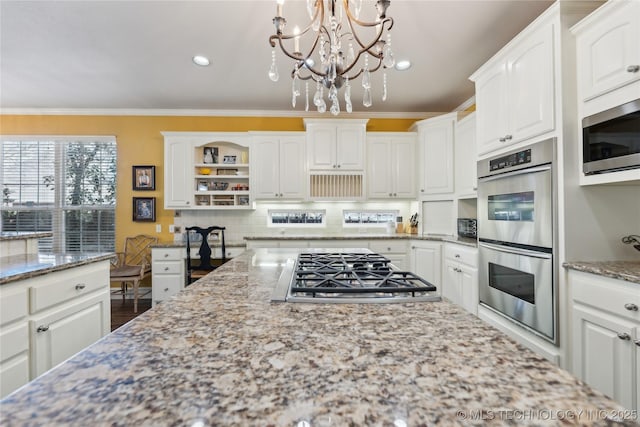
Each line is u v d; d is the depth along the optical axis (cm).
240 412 39
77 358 53
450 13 207
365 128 383
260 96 356
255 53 259
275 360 53
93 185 402
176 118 402
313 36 234
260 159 379
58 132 393
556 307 160
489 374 48
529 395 42
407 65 279
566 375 48
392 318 74
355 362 52
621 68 138
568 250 158
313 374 49
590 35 153
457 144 334
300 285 107
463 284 275
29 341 132
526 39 183
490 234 216
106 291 182
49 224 398
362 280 110
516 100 191
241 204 395
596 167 149
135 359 53
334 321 73
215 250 361
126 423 37
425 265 335
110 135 398
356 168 377
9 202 395
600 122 147
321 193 385
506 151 202
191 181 377
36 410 39
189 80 312
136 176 397
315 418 38
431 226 372
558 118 162
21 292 128
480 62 274
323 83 171
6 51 254
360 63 276
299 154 380
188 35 233
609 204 161
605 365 136
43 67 282
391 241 356
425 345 59
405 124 412
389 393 43
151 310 81
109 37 236
